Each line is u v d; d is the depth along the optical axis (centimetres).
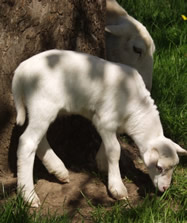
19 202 474
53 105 486
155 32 838
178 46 817
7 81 526
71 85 491
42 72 480
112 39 689
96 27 569
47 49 530
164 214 489
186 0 948
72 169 568
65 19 532
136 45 676
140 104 512
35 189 525
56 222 462
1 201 498
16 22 513
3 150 544
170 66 752
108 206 511
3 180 538
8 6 511
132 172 579
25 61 491
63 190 528
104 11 581
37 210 493
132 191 543
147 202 498
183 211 489
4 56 520
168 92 700
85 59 498
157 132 522
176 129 644
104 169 555
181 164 595
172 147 507
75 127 574
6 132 539
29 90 483
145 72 687
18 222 457
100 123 507
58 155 577
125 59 687
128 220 475
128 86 504
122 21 695
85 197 509
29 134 488
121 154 597
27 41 518
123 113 506
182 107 679
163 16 898
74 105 501
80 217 489
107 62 509
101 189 538
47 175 553
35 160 556
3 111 533
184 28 857
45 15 518
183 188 547
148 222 473
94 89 496
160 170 505
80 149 588
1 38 518
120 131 527
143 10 898
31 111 486
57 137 566
